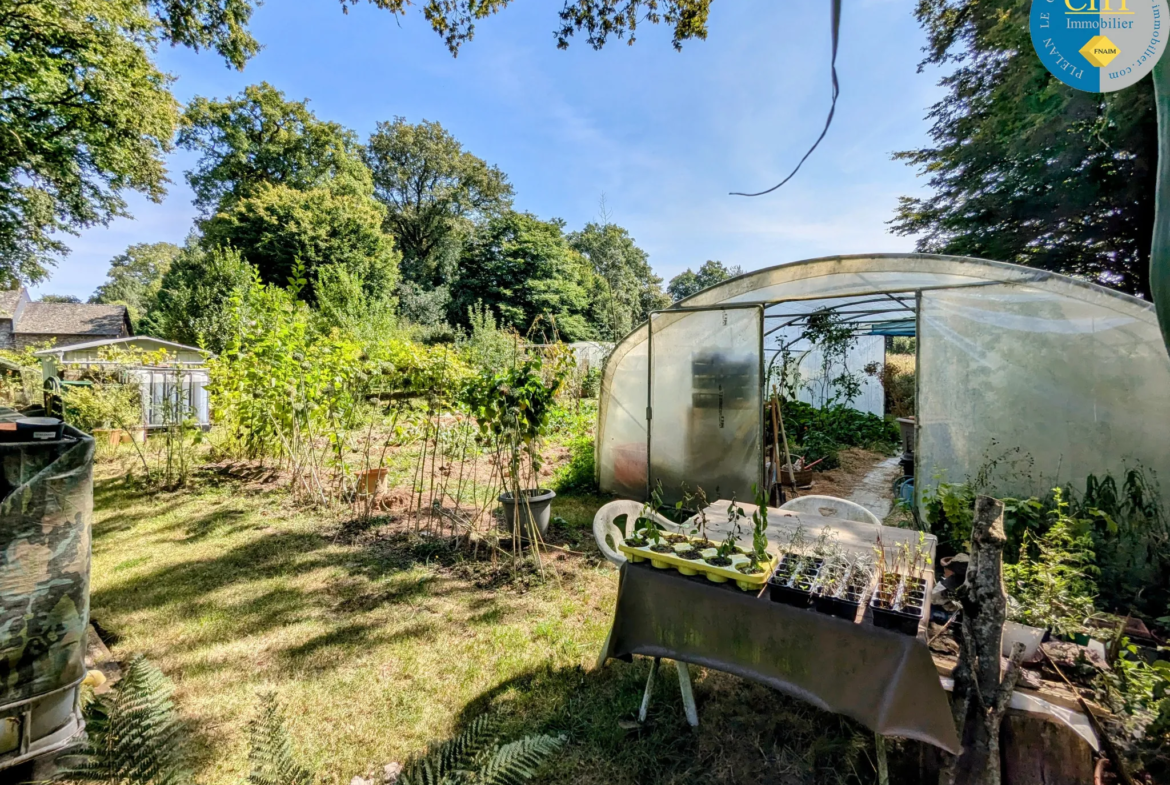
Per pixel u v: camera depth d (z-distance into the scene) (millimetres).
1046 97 7461
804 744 2346
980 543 1809
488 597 3916
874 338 13008
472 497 6605
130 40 11656
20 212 12055
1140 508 3516
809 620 1938
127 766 1662
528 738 1865
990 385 4363
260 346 6758
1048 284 4055
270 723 1867
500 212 39125
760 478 5430
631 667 2992
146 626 3473
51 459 2051
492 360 13492
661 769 2264
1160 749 1677
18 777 1962
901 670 1749
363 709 2678
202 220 29172
